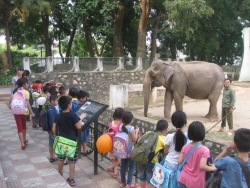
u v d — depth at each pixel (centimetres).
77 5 1914
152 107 1201
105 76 1717
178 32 1953
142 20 1953
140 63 1902
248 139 282
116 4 1817
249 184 273
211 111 941
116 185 536
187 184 343
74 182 525
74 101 685
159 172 387
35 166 548
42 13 2283
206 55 2691
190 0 1641
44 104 754
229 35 2653
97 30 2009
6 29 2230
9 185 461
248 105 1215
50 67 1562
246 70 2016
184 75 879
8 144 696
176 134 393
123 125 502
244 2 2191
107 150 511
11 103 639
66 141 498
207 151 337
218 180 296
